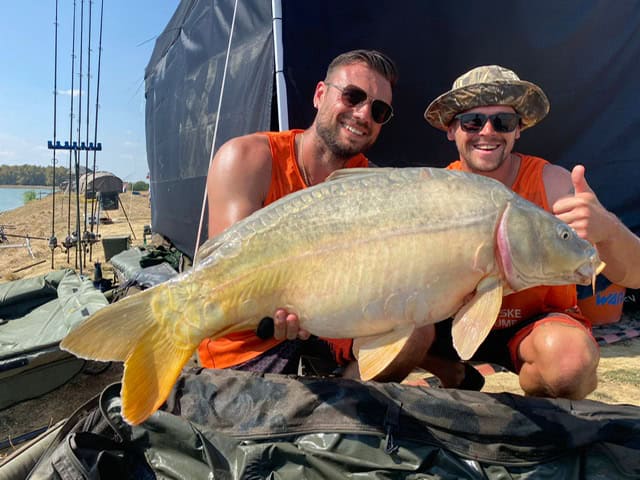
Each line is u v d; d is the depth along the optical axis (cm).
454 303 81
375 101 119
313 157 123
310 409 84
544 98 113
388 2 199
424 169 83
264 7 198
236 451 81
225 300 79
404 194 80
